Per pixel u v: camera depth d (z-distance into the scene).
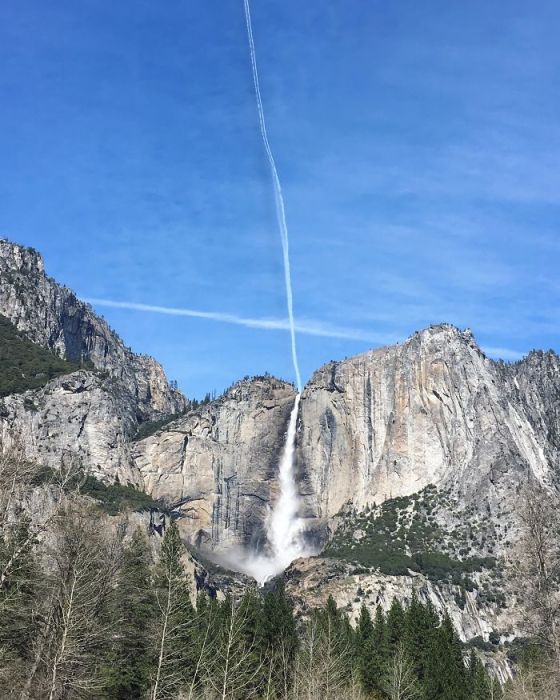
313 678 99.94
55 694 70.25
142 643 92.69
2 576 70.25
